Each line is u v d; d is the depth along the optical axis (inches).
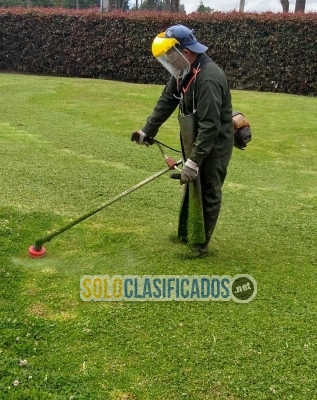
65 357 109.2
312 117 414.0
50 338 115.5
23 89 482.9
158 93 503.2
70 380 102.2
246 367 107.7
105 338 116.0
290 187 238.2
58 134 314.7
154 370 106.1
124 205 197.9
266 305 130.9
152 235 170.7
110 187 218.2
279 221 191.2
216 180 147.5
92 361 108.3
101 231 171.6
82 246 161.0
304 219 194.9
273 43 551.8
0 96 440.1
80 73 639.8
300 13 551.8
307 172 267.3
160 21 588.7
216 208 151.3
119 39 609.0
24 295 132.8
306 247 168.6
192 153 136.9
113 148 287.4
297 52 545.0
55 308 127.5
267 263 154.7
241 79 576.1
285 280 144.2
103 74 631.8
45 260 151.8
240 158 287.6
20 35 641.0
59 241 163.2
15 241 161.6
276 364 108.9
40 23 631.8
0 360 106.4
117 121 365.4
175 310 127.4
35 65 650.2
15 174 228.2
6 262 148.6
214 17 566.3
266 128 366.9
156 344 114.2
